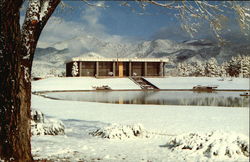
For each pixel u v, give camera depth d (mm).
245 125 13430
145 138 10430
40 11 4988
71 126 13289
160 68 95000
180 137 8734
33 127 10461
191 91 56656
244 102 30141
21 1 4426
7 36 4457
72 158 6832
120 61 92062
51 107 23672
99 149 8250
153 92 53156
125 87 65938
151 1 5680
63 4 7160
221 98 36625
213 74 118500
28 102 4980
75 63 88250
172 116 17078
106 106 24328
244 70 104938
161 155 7551
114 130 10414
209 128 12633
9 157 4734
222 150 7391
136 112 19438
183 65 144000
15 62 4617
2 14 4324
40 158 6547
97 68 89375
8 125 4719
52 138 9781
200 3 5617
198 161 6941
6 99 4672
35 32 4930
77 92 53344
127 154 7629
